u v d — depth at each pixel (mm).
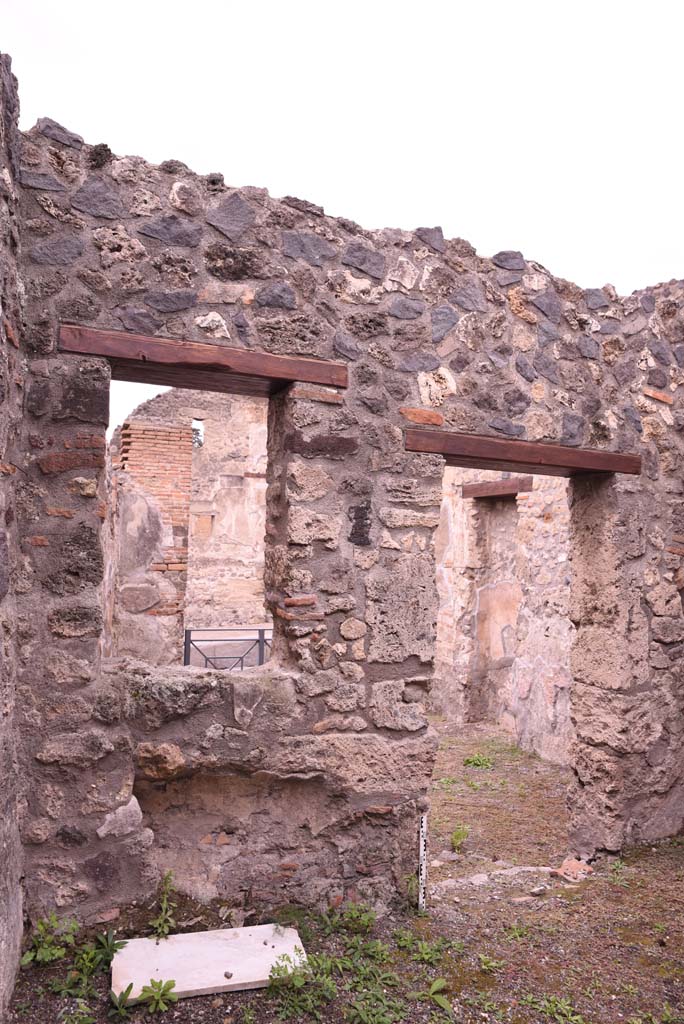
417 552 3520
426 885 3557
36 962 2693
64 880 2846
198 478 14266
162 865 3100
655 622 4391
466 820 5035
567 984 2889
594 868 4062
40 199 2898
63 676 2869
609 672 4262
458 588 8414
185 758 3045
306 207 3355
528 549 7145
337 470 3379
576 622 4465
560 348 4016
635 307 4324
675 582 4488
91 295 2961
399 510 3486
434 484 3564
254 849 3223
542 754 6789
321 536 3324
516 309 3881
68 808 2867
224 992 2645
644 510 4348
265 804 3262
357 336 3439
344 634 3355
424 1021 2598
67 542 2891
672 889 3795
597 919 3453
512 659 8078
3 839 2484
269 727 3188
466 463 3971
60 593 2877
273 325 3256
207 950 2840
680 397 4531
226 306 3180
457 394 3676
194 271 3127
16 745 2736
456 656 8383
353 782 3342
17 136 2758
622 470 4203
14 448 2721
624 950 3170
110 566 6578
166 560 7355
